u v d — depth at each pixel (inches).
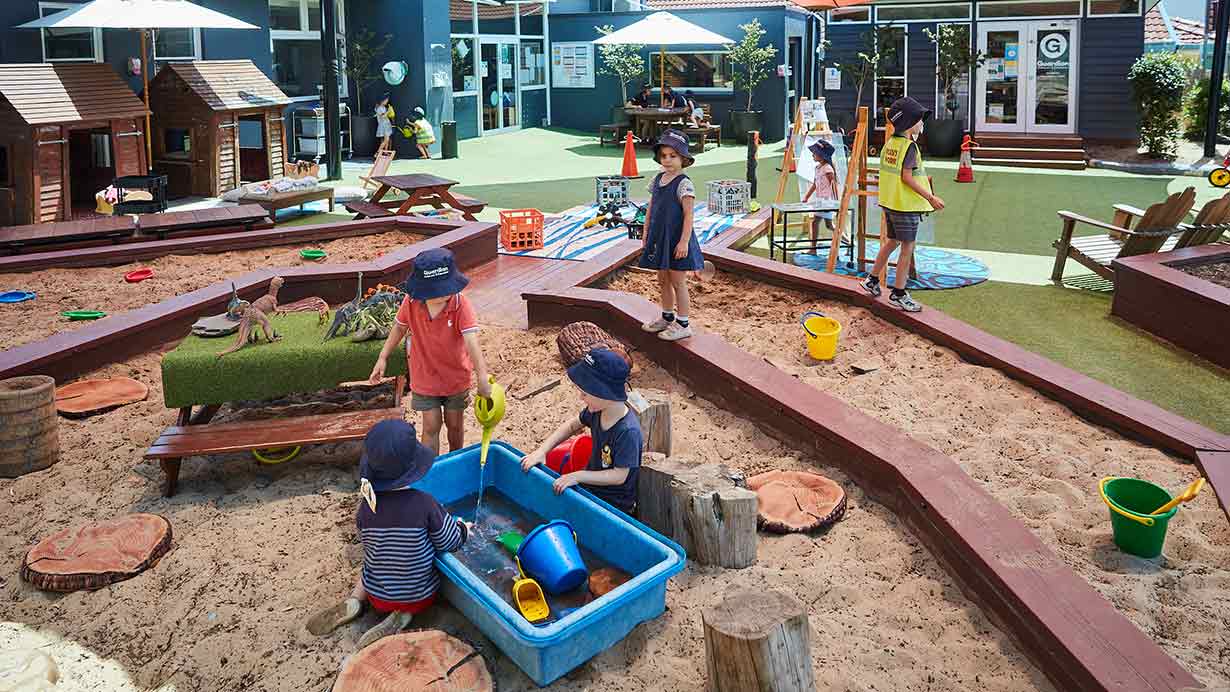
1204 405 279.0
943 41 924.0
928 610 175.2
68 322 346.6
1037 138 899.4
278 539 201.3
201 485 227.3
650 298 375.2
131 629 172.6
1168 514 184.9
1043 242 518.3
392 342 221.0
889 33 955.3
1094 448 239.5
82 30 655.8
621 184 575.8
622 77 1099.3
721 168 855.7
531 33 1144.2
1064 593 162.7
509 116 1114.1
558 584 169.6
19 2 617.6
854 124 994.7
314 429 224.4
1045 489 218.2
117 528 198.2
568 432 203.3
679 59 1113.4
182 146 693.9
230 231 488.7
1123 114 907.4
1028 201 661.9
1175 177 794.2
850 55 971.9
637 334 310.8
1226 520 203.0
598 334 235.8
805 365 301.3
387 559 167.2
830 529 205.3
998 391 277.4
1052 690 152.1
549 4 1167.6
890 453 216.4
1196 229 403.5
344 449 245.6
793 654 141.7
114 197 553.9
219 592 182.7
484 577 179.6
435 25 924.6
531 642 147.9
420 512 167.2
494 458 208.4
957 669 158.6
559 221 566.3
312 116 834.8
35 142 536.4
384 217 540.4
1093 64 903.1
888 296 347.9
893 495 210.5
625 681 156.3
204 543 199.3
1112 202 656.4
